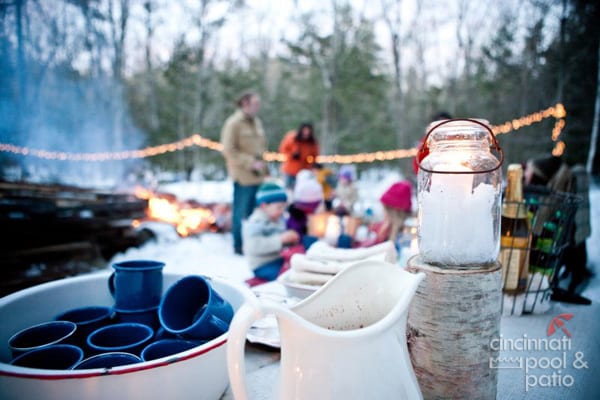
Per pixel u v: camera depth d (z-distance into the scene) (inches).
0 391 15.7
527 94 434.6
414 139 535.2
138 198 167.0
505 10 454.9
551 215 39.8
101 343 22.8
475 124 22.8
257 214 82.6
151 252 131.7
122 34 440.1
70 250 102.3
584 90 340.8
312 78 540.7
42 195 130.4
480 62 494.0
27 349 19.6
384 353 16.0
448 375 20.1
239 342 14.1
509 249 36.6
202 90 497.4
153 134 466.3
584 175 60.6
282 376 16.1
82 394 15.7
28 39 369.7
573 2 330.0
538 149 417.1
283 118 538.0
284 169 183.8
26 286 80.4
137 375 16.4
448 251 20.8
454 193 20.8
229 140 131.6
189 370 18.0
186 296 25.0
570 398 23.5
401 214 73.9
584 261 53.5
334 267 33.6
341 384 15.1
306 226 96.9
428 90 526.9
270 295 35.4
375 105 547.8
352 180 174.4
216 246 145.2
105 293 29.5
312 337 15.2
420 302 20.8
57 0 384.8
